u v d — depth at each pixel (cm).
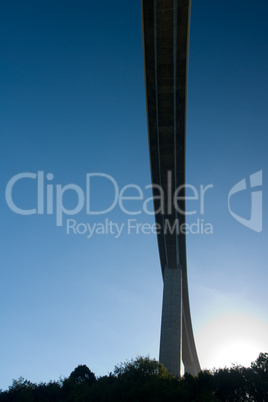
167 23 3603
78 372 4472
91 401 3086
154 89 4169
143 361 3844
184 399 3022
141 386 3120
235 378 3428
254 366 3619
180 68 3950
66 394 3494
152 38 3744
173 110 4316
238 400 3256
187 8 3466
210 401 2930
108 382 3591
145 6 3525
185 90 4112
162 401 2969
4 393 3394
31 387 3528
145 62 3947
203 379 3456
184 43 3734
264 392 3247
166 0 3431
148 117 4425
